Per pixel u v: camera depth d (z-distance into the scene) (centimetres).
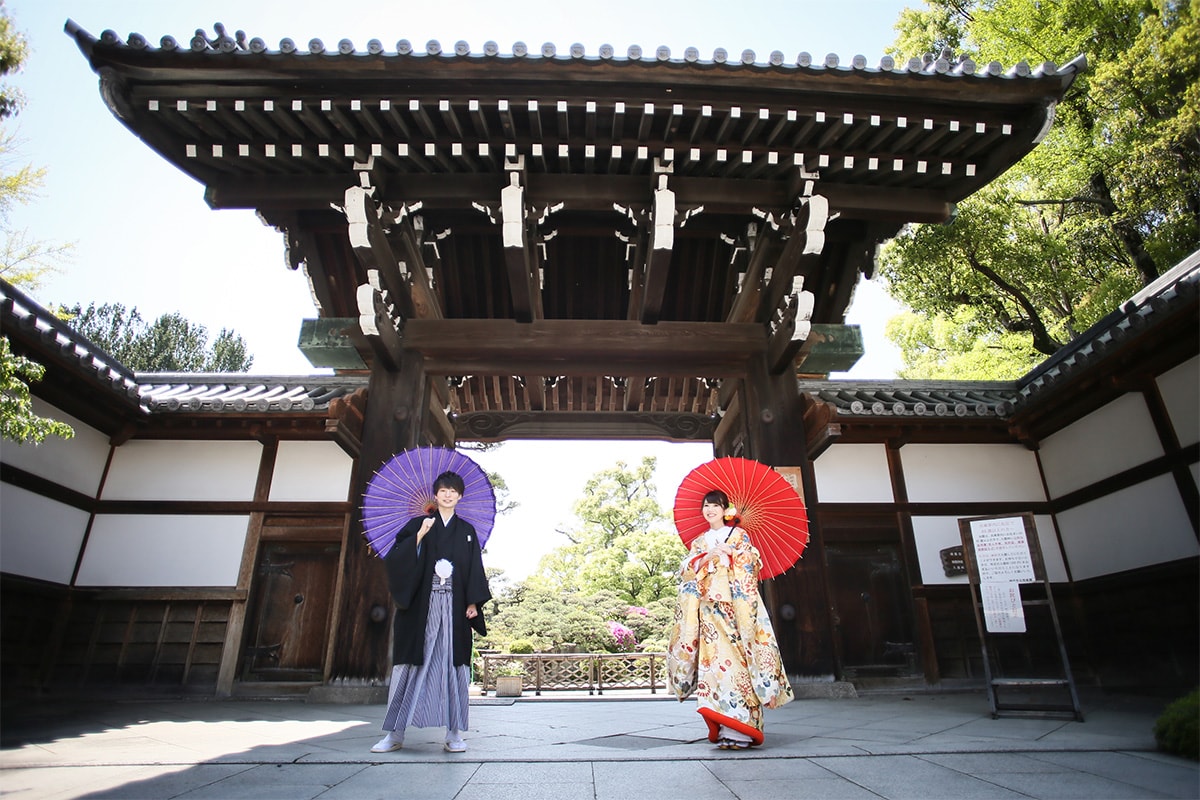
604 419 1012
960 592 737
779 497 405
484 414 1008
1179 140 696
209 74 535
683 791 242
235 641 657
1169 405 604
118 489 705
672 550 2658
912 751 318
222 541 695
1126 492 657
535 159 618
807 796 235
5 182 725
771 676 346
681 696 363
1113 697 610
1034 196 1234
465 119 581
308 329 789
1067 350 735
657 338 721
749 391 733
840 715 489
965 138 604
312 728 423
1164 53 632
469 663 345
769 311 729
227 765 287
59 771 275
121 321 2483
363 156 605
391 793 239
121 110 553
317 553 698
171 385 820
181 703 588
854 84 557
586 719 488
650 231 651
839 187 659
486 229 752
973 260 1335
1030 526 493
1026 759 300
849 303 807
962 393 858
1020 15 1119
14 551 590
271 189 638
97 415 674
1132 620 650
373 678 589
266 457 728
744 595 360
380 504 376
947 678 707
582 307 881
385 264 663
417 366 708
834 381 877
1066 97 993
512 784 253
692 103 564
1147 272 963
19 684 600
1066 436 736
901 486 772
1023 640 724
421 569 347
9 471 583
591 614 1623
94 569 674
